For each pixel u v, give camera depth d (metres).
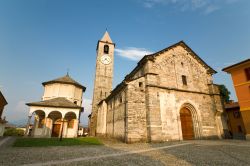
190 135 20.17
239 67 21.30
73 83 34.16
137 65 22.91
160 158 8.96
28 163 7.77
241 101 20.45
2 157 9.14
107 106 29.70
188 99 21.25
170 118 19.02
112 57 40.09
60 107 27.89
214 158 8.75
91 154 10.37
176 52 23.42
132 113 18.05
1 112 32.91
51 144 16.30
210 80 24.44
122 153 10.77
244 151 10.56
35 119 29.52
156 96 19.09
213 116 22.09
